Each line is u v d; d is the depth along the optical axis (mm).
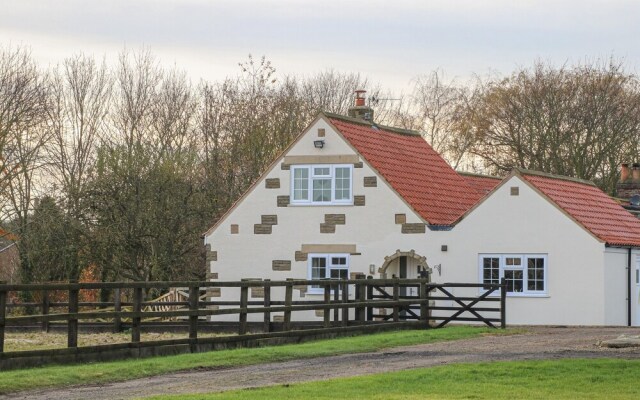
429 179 57875
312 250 54656
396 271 53750
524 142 83688
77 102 74188
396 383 25672
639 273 52938
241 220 56062
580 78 82938
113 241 65125
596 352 32094
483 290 51219
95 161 68312
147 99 76188
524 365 28297
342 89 89812
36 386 26156
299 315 54562
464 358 31250
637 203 65312
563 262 49812
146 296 66062
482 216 51438
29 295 67438
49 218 65812
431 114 94938
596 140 80688
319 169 54938
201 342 33938
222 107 78125
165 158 68688
